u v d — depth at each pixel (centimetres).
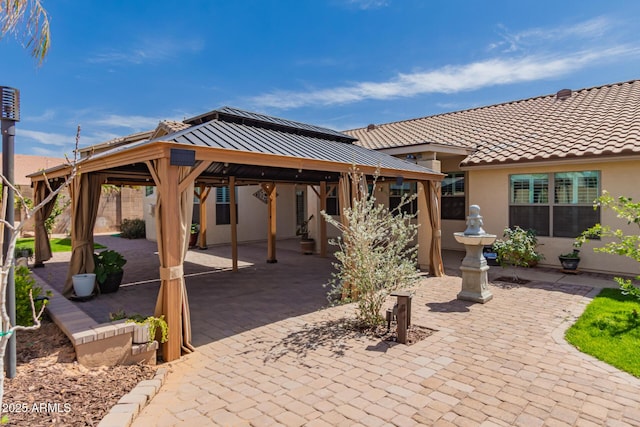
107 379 443
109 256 895
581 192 1059
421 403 404
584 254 1057
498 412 385
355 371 481
